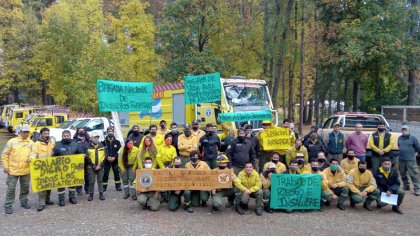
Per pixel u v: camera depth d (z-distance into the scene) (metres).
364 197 9.97
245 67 24.75
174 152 10.29
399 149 11.48
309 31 23.47
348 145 11.87
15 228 7.80
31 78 39.66
